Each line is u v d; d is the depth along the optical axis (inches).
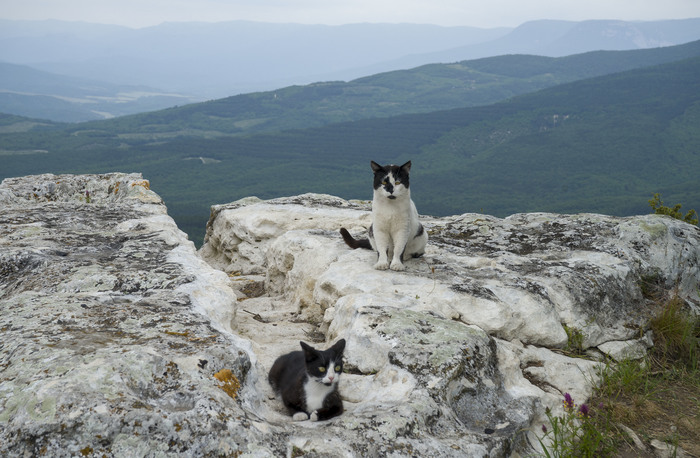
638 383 91.3
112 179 172.7
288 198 181.2
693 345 103.0
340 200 182.7
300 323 111.6
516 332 94.7
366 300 94.3
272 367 82.9
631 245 122.7
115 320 79.4
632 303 109.8
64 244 112.1
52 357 68.6
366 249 120.3
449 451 68.5
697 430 82.6
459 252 121.3
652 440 80.7
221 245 173.0
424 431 70.3
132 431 58.6
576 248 123.5
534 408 79.7
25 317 79.1
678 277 116.8
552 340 95.7
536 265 111.2
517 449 74.6
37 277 95.4
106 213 137.9
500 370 83.6
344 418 70.5
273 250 138.6
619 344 99.3
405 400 73.4
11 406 60.7
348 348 85.0
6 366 68.9
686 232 130.0
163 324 79.5
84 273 95.0
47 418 57.9
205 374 70.4
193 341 75.8
